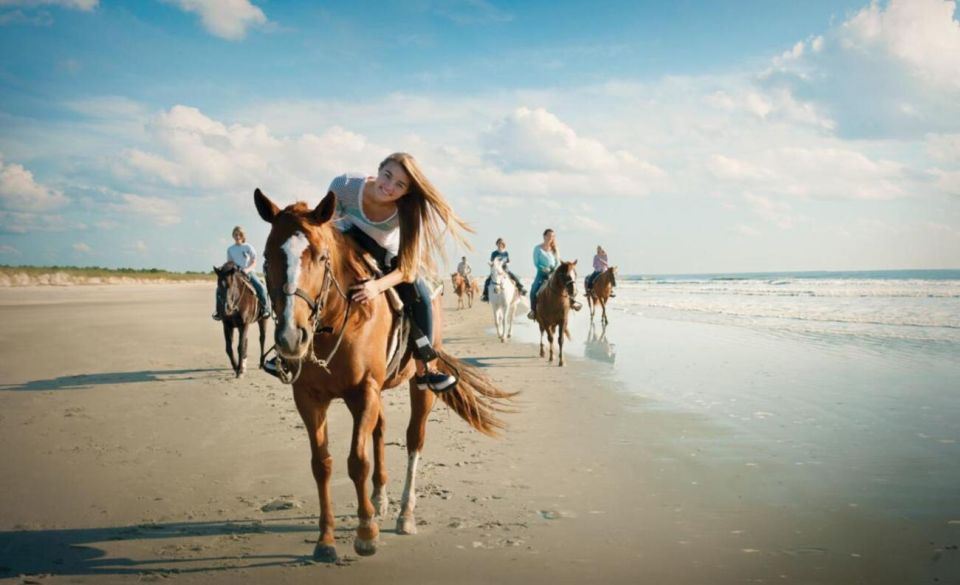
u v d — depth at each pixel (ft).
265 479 17.39
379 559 12.21
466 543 12.91
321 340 11.82
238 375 35.09
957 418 22.79
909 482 16.22
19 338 53.11
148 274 273.13
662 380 32.48
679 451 19.63
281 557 12.37
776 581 11.07
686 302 107.45
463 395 15.71
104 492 16.33
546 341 53.36
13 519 14.47
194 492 16.33
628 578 11.25
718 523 13.82
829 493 15.60
